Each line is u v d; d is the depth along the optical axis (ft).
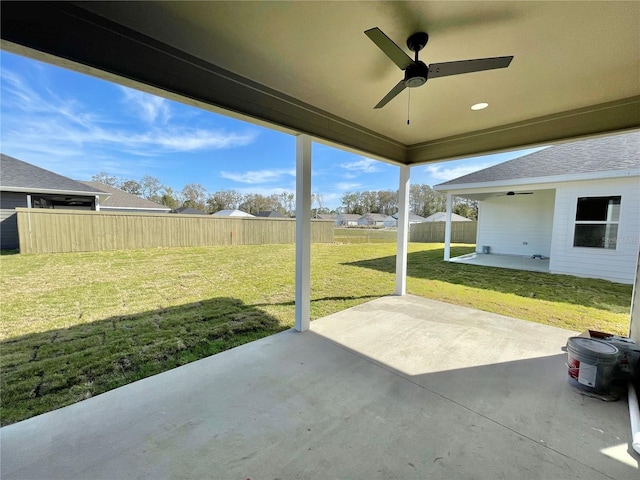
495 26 6.08
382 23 6.03
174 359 9.31
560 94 9.29
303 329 11.40
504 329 11.56
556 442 5.69
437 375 8.17
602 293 17.46
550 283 20.11
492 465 5.14
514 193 29.89
